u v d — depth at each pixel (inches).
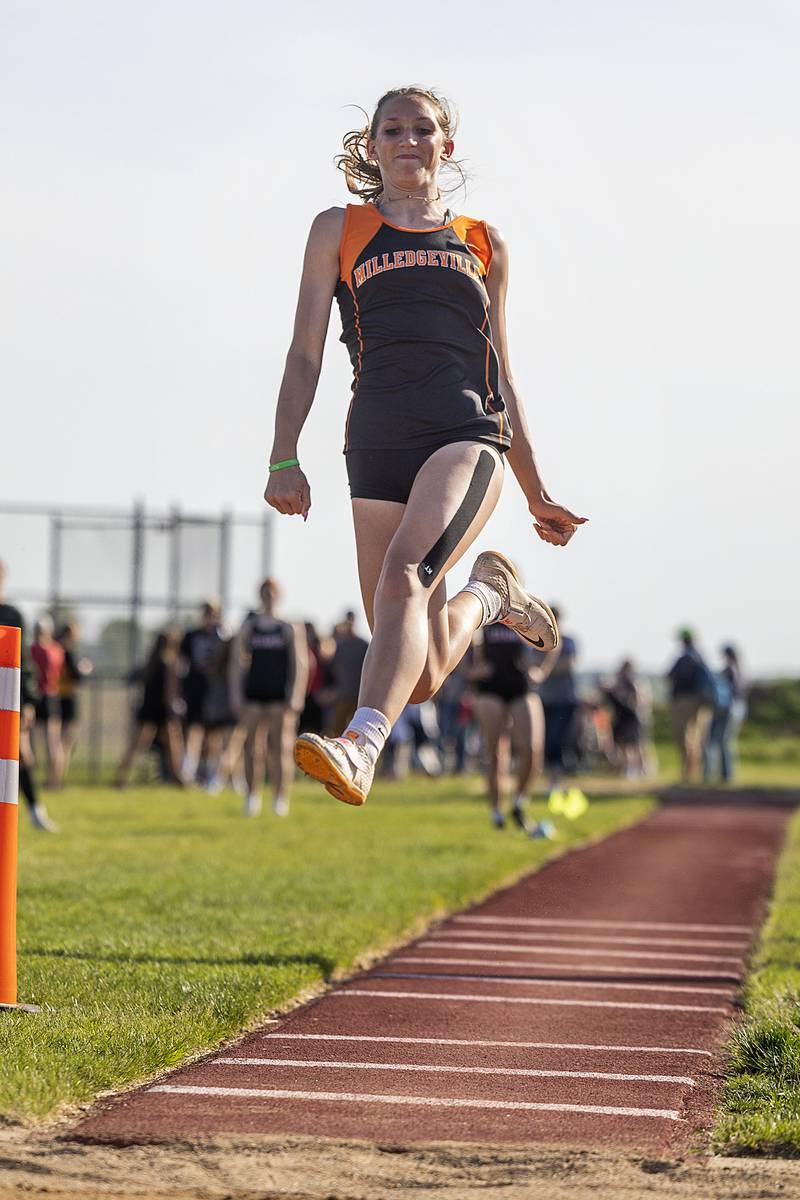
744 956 638.5
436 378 395.5
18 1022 436.5
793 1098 383.6
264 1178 319.6
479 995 545.3
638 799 1753.2
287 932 646.5
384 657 366.9
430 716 2284.7
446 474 384.8
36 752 2236.7
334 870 905.5
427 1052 449.4
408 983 567.2
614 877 943.7
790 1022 468.4
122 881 832.3
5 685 451.5
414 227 405.1
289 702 1401.3
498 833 1217.4
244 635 1398.9
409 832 1213.7
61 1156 330.0
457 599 406.0
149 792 1804.9
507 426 407.2
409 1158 335.3
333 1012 509.7
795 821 1477.6
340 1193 311.4
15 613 1171.9
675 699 2223.2
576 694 1706.4
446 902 778.8
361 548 405.1
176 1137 344.2
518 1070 427.8
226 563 2001.7
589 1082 414.9
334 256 406.0
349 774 353.1
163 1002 485.1
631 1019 507.2
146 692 1879.9
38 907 719.7
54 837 1130.7
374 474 398.3
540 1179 322.0
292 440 395.5
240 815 1401.3
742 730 3683.6
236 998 493.7
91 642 2010.3
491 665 1229.7
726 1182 319.9
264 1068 423.2
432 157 408.2
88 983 514.3
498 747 1252.5
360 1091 398.0
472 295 402.0
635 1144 349.1
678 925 733.3
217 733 1873.8
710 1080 420.8
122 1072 398.9
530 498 436.5
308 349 403.5
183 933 640.4
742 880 938.1
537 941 677.3
